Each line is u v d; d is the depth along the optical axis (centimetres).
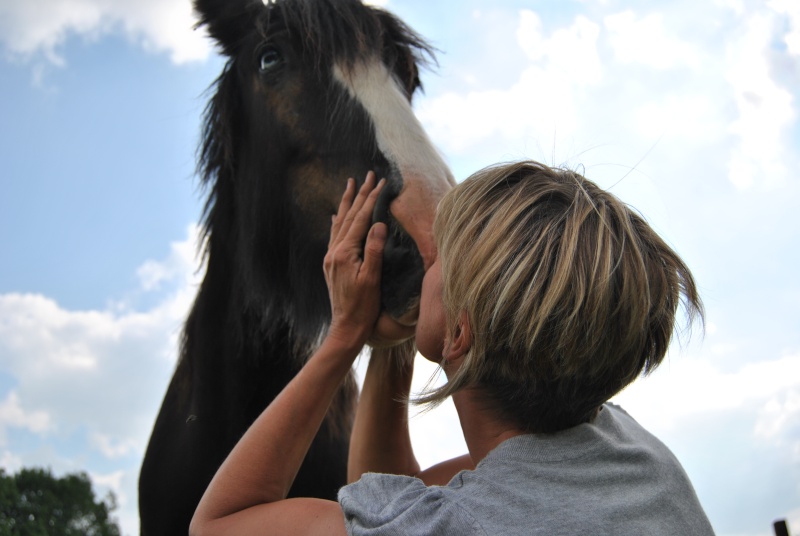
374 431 143
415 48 198
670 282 93
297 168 179
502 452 90
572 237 88
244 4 208
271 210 187
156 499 207
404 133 159
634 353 89
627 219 93
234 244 208
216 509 106
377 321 134
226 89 207
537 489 86
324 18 179
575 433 92
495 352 89
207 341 206
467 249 93
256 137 192
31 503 2141
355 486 93
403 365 145
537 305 85
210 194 220
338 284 128
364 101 168
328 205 172
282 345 203
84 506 2211
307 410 115
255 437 111
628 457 92
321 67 177
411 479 92
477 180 100
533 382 88
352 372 217
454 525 83
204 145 220
